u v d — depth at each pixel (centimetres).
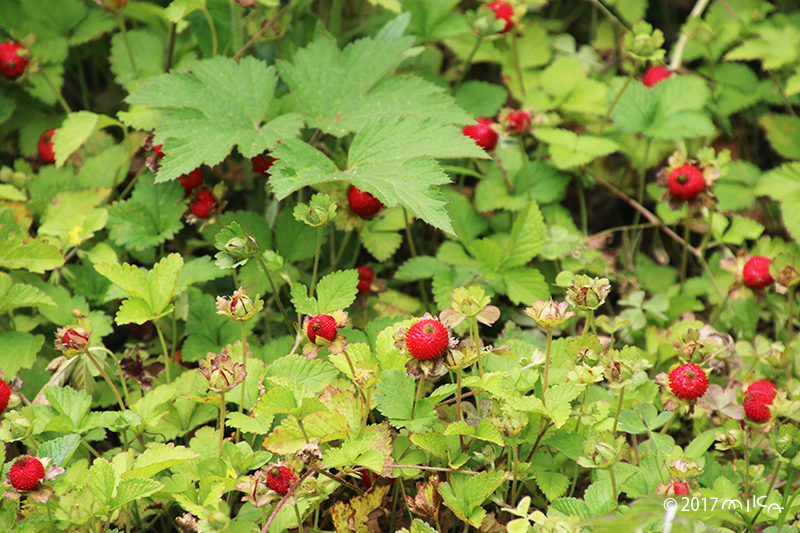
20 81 124
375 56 119
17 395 111
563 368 112
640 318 118
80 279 119
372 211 117
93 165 123
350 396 110
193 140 115
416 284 124
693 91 123
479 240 120
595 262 122
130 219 119
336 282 112
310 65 119
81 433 111
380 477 111
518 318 120
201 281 120
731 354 115
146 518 113
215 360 108
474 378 109
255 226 119
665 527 103
